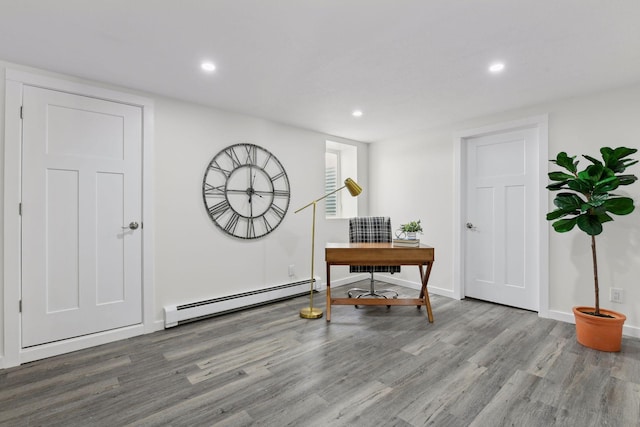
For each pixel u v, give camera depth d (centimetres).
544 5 152
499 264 335
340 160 471
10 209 210
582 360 210
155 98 271
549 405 163
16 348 210
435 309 322
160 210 274
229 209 318
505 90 261
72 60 208
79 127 237
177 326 279
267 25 169
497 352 224
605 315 237
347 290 402
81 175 237
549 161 279
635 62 211
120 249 254
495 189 336
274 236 356
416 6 153
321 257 406
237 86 254
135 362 212
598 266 264
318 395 173
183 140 288
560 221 239
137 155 263
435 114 326
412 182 408
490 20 165
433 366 204
